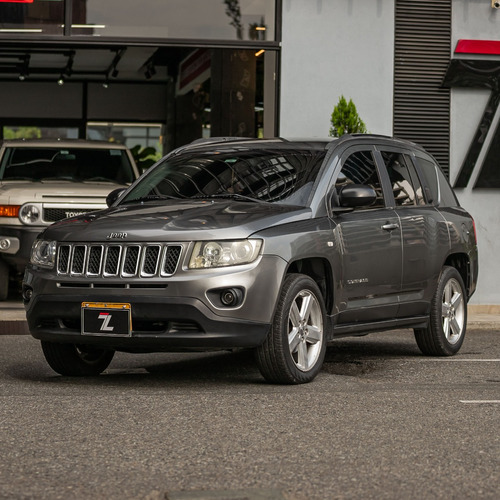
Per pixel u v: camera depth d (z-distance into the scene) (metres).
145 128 47.25
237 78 31.03
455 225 17.67
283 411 11.58
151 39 26.61
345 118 26.08
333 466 8.94
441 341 17.17
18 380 14.23
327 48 26.67
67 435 10.19
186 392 12.98
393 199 16.16
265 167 15.10
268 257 13.14
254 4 26.69
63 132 46.75
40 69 45.78
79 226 13.73
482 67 27.14
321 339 14.11
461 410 11.77
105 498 7.88
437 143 27.19
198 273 12.89
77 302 13.32
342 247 14.55
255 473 8.68
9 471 8.72
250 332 13.03
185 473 8.67
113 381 14.19
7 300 26.28
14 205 24.48
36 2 26.33
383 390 13.28
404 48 26.94
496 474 8.69
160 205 14.34
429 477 8.56
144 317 12.98
